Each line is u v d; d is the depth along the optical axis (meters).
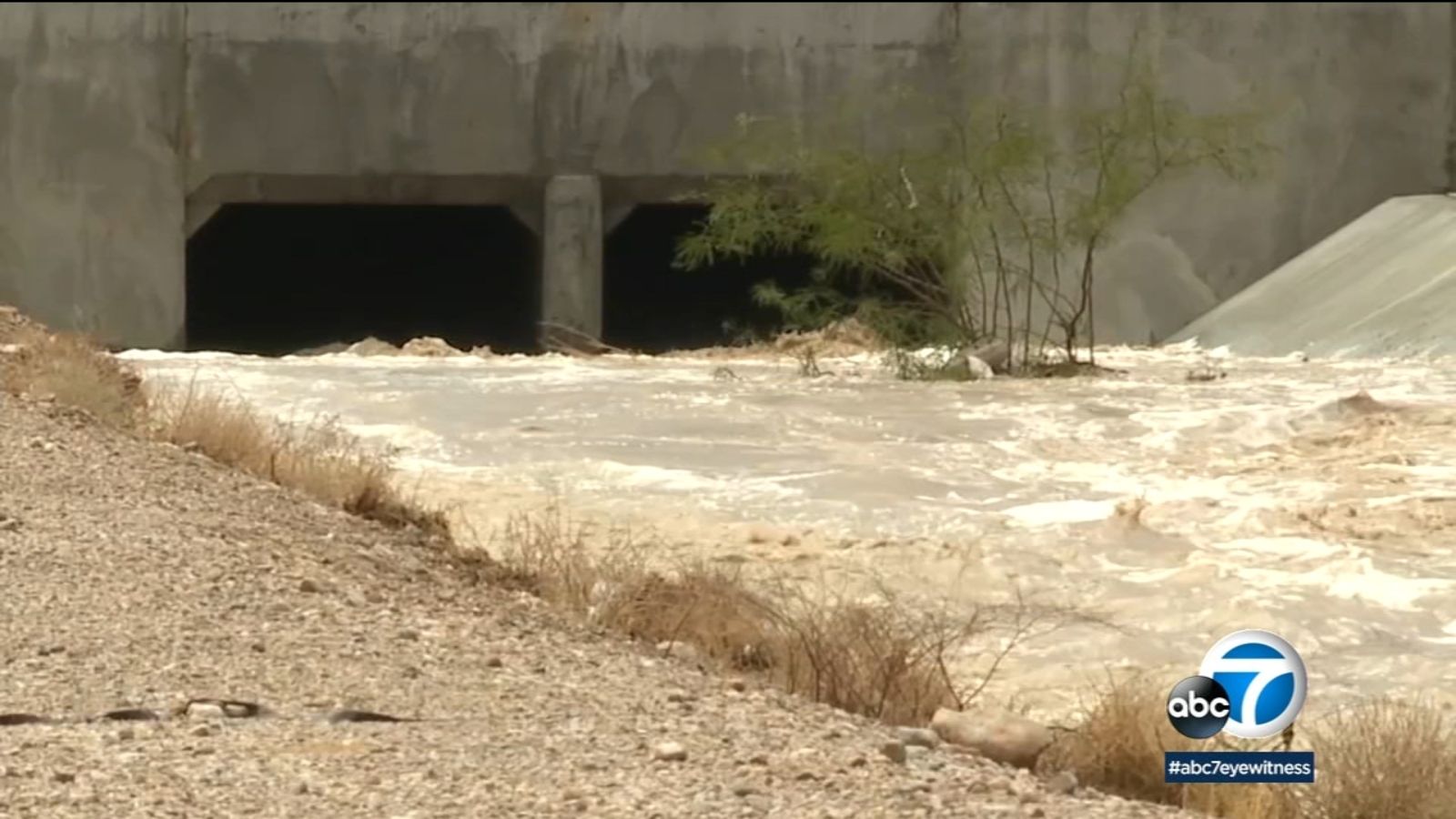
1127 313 103.75
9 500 29.88
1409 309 87.75
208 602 24.41
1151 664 28.84
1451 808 21.08
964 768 19.77
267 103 101.75
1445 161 106.00
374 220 119.38
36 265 101.06
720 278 117.81
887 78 103.38
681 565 32.66
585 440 52.59
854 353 84.88
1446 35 105.94
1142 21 104.31
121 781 17.45
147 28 101.06
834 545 37.97
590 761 18.66
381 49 102.00
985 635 30.20
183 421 41.38
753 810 17.33
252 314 119.00
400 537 32.69
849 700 24.39
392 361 77.44
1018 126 82.12
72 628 22.83
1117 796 20.77
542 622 26.17
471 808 17.08
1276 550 37.62
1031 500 43.88
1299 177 105.25
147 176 101.38
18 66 100.62
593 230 103.00
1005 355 74.69
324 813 16.83
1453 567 36.22
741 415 58.41
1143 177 88.69
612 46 102.94
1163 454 50.78
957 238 78.19
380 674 21.72
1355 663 29.42
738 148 99.69
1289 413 54.91
